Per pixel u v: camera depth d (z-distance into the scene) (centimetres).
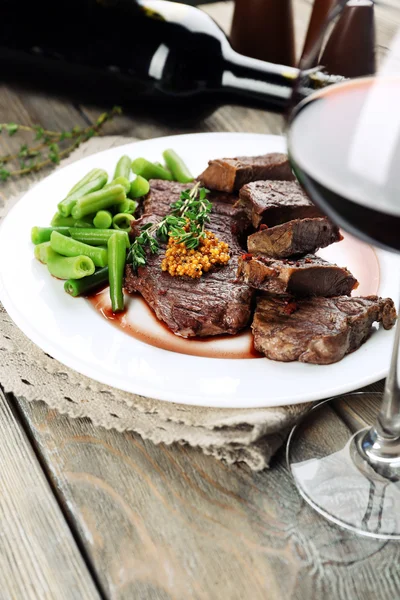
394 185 43
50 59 85
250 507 53
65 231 70
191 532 51
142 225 70
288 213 69
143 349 59
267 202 69
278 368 58
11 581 49
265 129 89
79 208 70
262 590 49
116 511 52
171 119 89
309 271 63
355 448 55
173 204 73
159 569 50
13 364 61
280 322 60
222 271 67
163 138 80
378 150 44
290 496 53
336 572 50
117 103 89
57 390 59
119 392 58
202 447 55
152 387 56
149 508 52
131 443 56
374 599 49
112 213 74
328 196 45
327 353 58
